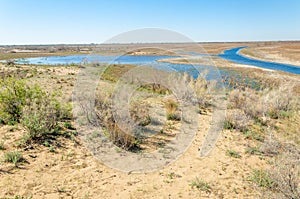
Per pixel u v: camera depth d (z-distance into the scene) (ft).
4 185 10.95
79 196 10.89
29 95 19.22
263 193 11.20
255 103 26.99
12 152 13.66
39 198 10.45
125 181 12.41
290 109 28.60
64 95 28.09
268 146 16.58
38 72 52.54
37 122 16.08
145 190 11.71
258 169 14.10
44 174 12.25
